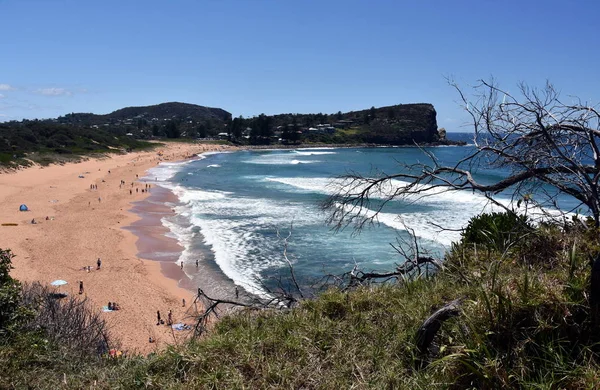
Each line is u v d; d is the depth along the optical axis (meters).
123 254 21.41
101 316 14.53
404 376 2.93
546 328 2.73
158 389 3.18
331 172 59.59
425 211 27.19
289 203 34.34
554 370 2.54
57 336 5.34
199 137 139.12
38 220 28.39
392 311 3.74
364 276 5.07
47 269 19.19
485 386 2.58
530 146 4.07
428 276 4.63
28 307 6.07
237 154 102.25
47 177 49.12
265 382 3.04
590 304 2.78
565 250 3.95
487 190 4.09
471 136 4.79
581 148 3.98
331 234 23.02
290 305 5.04
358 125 146.38
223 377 3.12
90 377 3.70
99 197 37.88
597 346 2.66
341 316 3.91
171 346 3.58
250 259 19.84
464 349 2.67
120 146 93.12
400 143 125.81
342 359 3.21
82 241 23.59
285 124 139.75
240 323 4.17
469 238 5.33
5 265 6.57
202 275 18.33
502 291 2.99
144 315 14.80
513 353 2.70
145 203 35.47
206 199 36.94
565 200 20.98
